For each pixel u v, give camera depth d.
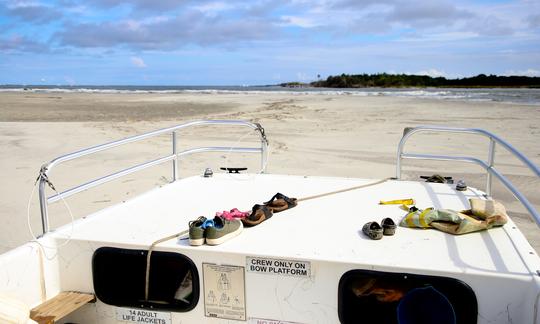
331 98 37.44
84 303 2.65
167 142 12.82
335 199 3.49
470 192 3.71
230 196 3.64
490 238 2.60
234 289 2.49
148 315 2.67
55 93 51.19
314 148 11.73
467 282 2.17
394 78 132.62
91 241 2.68
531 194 7.33
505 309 2.15
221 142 12.80
